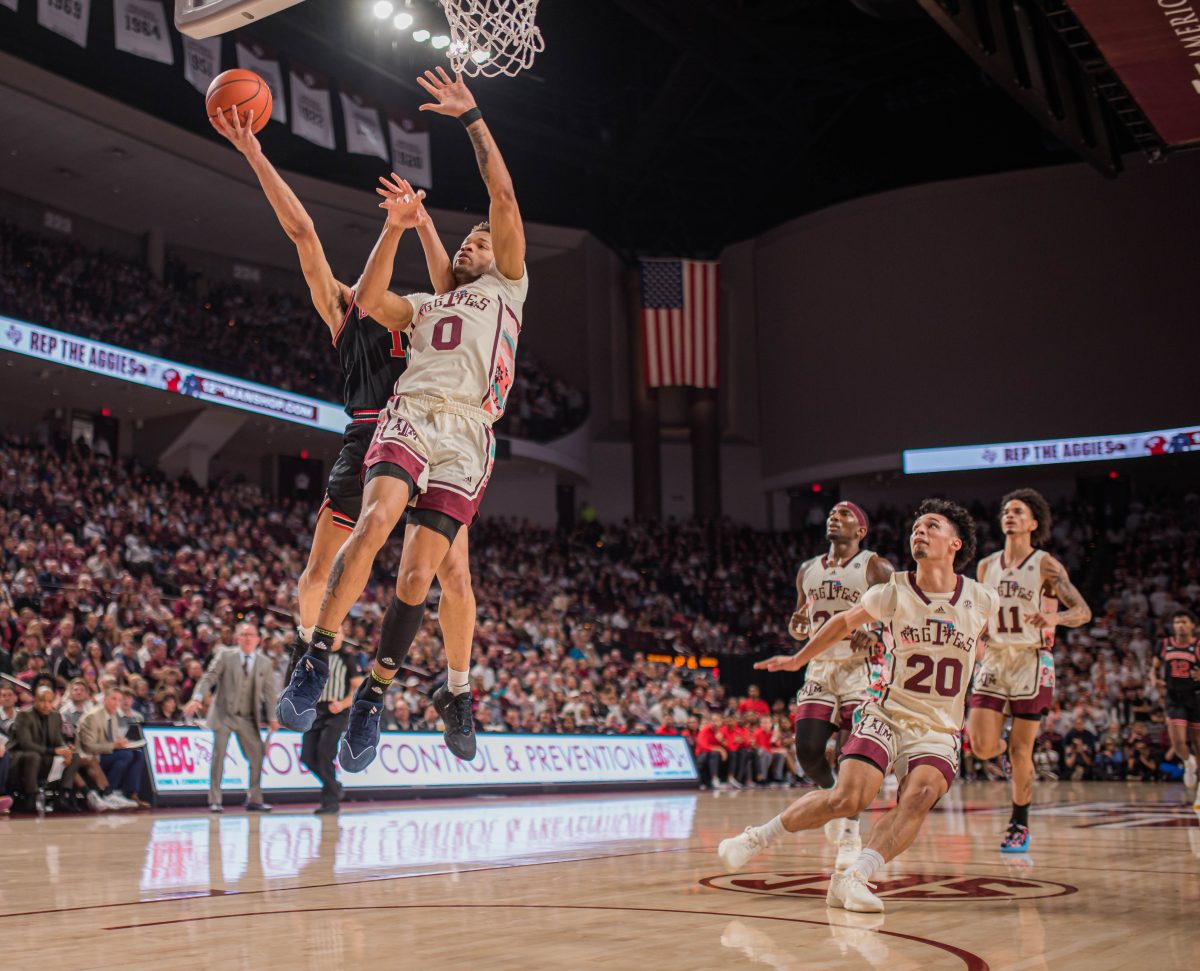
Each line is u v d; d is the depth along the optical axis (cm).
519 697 1653
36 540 1658
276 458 2677
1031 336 2722
